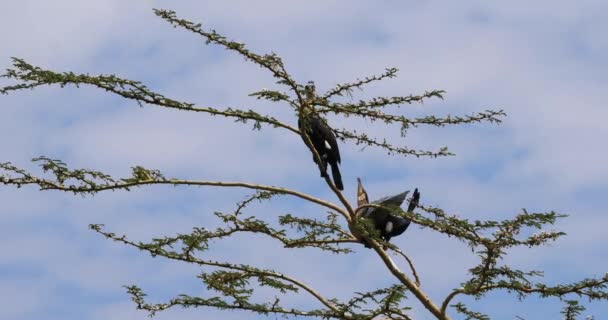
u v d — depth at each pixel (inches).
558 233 513.3
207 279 595.8
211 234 584.4
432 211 535.8
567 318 534.3
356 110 551.2
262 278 613.6
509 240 513.7
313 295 593.6
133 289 582.6
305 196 587.2
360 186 615.8
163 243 585.0
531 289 539.2
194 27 527.5
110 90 540.4
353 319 567.8
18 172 548.1
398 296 552.4
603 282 526.6
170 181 564.1
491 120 563.2
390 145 580.1
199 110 550.6
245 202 599.8
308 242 590.2
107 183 557.6
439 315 567.5
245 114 553.6
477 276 548.1
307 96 547.8
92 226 586.6
